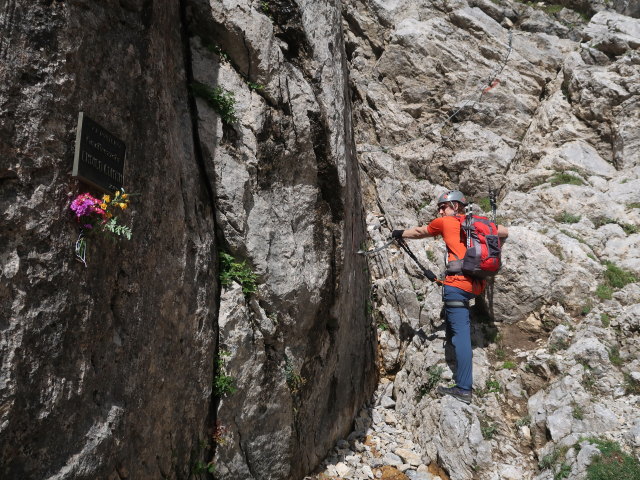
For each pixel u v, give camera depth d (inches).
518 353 225.1
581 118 295.7
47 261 97.8
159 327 131.2
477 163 291.4
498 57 319.9
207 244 155.6
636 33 300.5
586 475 173.9
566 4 350.9
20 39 94.7
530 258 232.7
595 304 223.0
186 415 143.5
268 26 173.6
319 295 187.3
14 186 93.3
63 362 101.3
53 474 98.5
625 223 251.0
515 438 203.6
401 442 220.4
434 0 336.5
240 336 161.3
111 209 113.2
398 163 307.1
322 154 192.7
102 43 114.1
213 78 161.0
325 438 207.8
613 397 197.9
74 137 104.8
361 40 343.9
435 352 230.2
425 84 318.7
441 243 266.1
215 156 158.2
